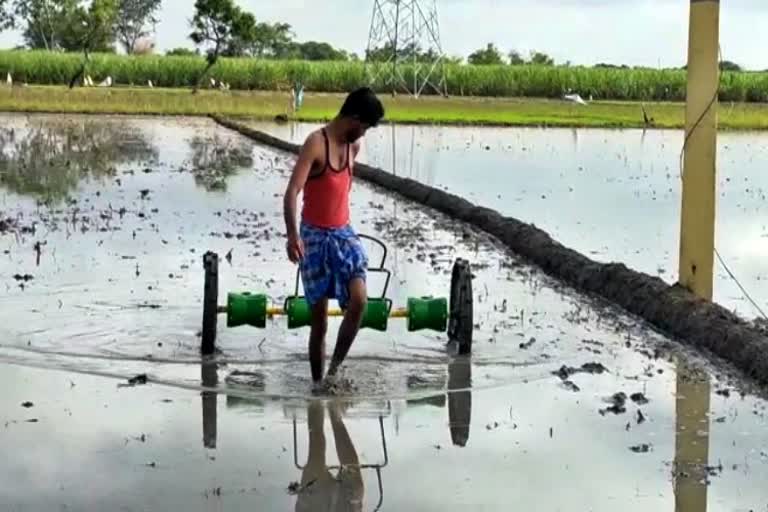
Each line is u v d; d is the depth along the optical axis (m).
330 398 7.20
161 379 7.51
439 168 23.64
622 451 6.22
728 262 12.25
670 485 5.68
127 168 21.66
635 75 62.47
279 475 5.76
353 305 7.38
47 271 10.91
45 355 7.98
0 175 19.67
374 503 5.39
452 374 7.81
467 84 62.25
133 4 110.38
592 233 14.35
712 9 9.25
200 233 13.62
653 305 9.57
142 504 5.29
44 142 27.38
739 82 58.66
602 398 7.27
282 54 104.00
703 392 7.43
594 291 10.70
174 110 43.47
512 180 21.25
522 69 62.38
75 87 56.34
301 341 8.59
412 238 13.84
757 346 7.99
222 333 8.76
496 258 12.62
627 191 19.59
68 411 6.75
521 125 40.12
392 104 52.91
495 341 8.72
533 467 5.94
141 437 6.30
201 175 20.81
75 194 17.23
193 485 5.57
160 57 62.25
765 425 6.71
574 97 51.81
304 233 7.36
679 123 42.59
